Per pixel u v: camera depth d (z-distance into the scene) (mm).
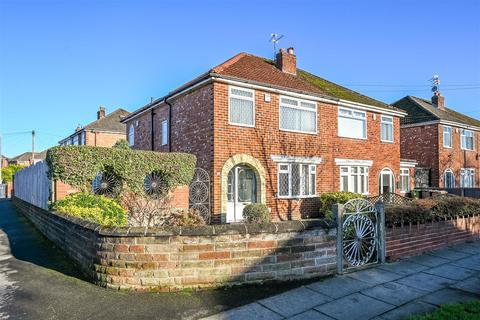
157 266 5586
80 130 31438
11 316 4727
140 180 11602
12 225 13570
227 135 13438
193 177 13773
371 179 18750
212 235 5695
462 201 10094
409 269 7039
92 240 6145
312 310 4934
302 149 15719
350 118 18141
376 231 7422
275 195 14617
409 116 27266
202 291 5559
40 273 6633
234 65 15344
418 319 4457
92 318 4645
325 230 6516
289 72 17984
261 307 5008
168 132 16547
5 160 62906
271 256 6008
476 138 29328
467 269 7070
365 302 5246
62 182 10586
